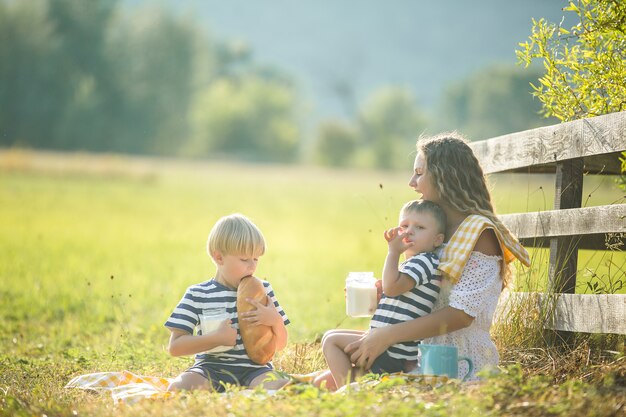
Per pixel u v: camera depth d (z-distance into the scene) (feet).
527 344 23.07
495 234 20.06
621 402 15.71
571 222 22.80
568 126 23.36
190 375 20.10
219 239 20.74
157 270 56.54
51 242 71.36
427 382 17.84
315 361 24.53
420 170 20.98
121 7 387.14
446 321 19.20
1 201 111.45
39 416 16.67
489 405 15.38
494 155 26.81
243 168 270.87
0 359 27.07
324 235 92.17
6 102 342.85
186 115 394.73
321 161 463.42
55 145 350.02
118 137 365.81
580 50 25.11
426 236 20.03
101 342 31.48
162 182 171.73
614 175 27.14
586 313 21.79
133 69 376.89
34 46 345.72
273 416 15.15
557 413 15.01
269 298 21.18
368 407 14.87
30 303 41.45
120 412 16.75
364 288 20.59
